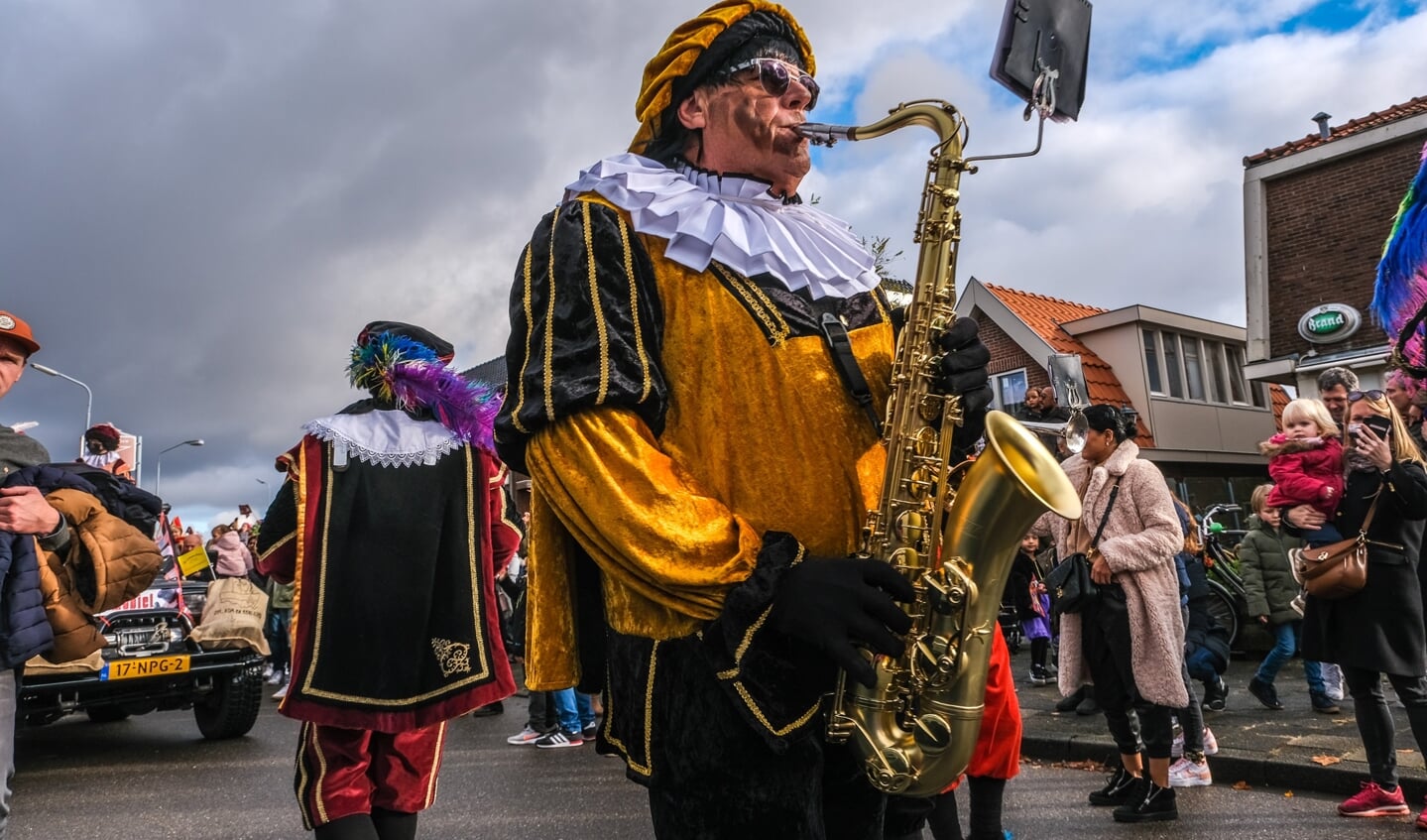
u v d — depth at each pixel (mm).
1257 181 13711
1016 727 2676
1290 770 4590
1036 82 1485
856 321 1524
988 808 2711
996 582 1367
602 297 1307
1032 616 8023
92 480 2684
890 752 1300
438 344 3127
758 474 1327
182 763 6234
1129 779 4434
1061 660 4391
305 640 2617
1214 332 18625
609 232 1353
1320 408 4137
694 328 1365
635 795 4980
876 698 1313
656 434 1350
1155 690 3979
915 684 1339
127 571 2574
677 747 1280
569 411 1253
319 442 2770
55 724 8219
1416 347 3055
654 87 1586
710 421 1337
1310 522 3971
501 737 7008
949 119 1519
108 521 2584
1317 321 12922
